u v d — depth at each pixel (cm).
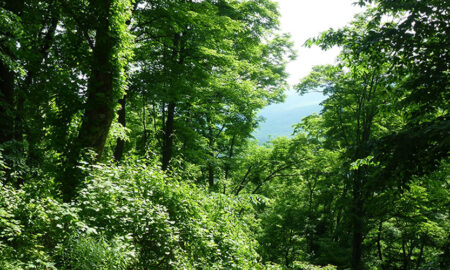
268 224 2244
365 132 1658
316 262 1911
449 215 1289
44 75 847
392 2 753
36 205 573
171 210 722
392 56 805
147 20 1195
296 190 2458
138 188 697
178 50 1306
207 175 2200
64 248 497
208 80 1348
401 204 1333
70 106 806
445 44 701
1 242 477
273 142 2170
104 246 493
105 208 579
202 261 672
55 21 980
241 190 2145
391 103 913
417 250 1880
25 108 890
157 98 1220
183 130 1453
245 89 1561
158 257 634
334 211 2288
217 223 804
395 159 593
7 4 816
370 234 1769
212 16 1226
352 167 812
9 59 765
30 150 875
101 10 782
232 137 2014
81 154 760
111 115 827
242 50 1733
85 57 820
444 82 712
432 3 699
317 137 2041
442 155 604
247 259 782
